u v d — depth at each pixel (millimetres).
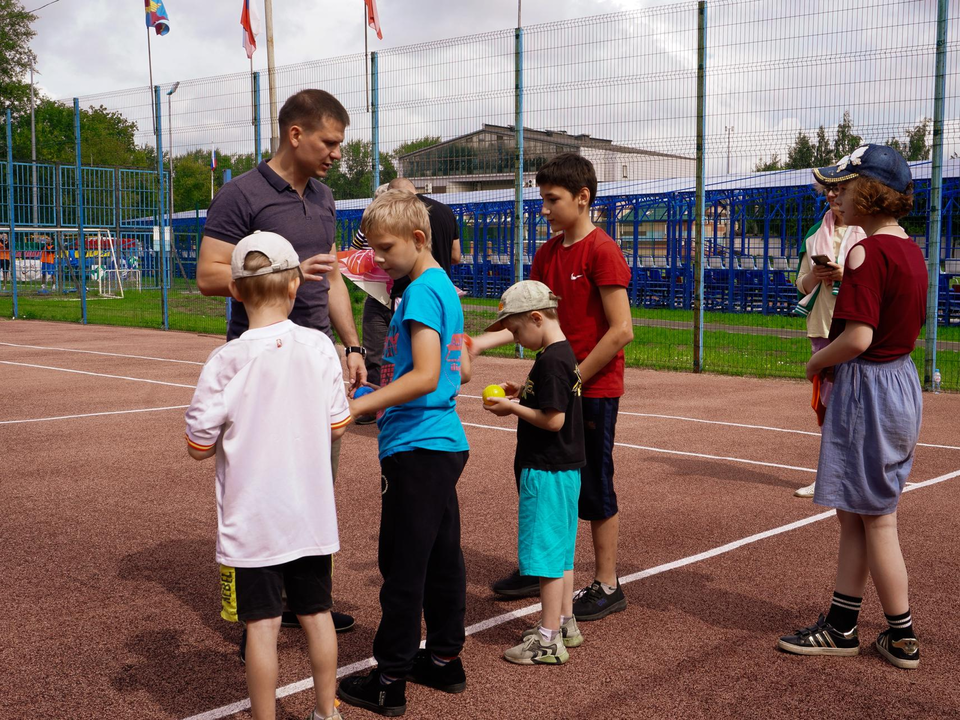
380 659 3016
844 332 3348
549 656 3377
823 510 5418
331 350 2898
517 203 11922
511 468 6414
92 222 25469
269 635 2725
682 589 4156
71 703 3049
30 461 6508
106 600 3975
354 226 22484
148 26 17766
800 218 21719
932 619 3795
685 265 24500
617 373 3830
